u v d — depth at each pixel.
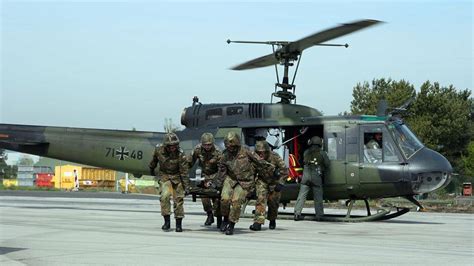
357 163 18.28
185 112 20.41
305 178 18.42
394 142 18.20
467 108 69.88
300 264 9.15
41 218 17.38
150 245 11.34
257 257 9.90
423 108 65.25
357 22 14.58
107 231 13.84
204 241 12.20
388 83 67.81
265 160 14.89
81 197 39.22
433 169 17.81
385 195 18.42
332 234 14.31
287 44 17.66
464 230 15.84
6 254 9.88
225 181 13.91
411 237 13.84
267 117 18.98
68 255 9.82
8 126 21.33
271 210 15.49
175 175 14.20
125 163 20.66
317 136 18.48
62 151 21.12
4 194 42.19
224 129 19.28
